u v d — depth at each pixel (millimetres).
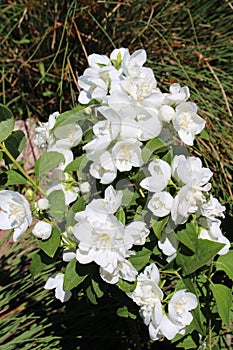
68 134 693
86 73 702
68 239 673
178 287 707
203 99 1146
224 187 1085
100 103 708
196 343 791
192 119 674
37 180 705
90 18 1224
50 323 965
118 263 641
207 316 779
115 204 624
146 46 1245
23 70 1309
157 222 661
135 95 658
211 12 1325
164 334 667
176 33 1295
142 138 654
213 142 1097
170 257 698
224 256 747
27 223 663
